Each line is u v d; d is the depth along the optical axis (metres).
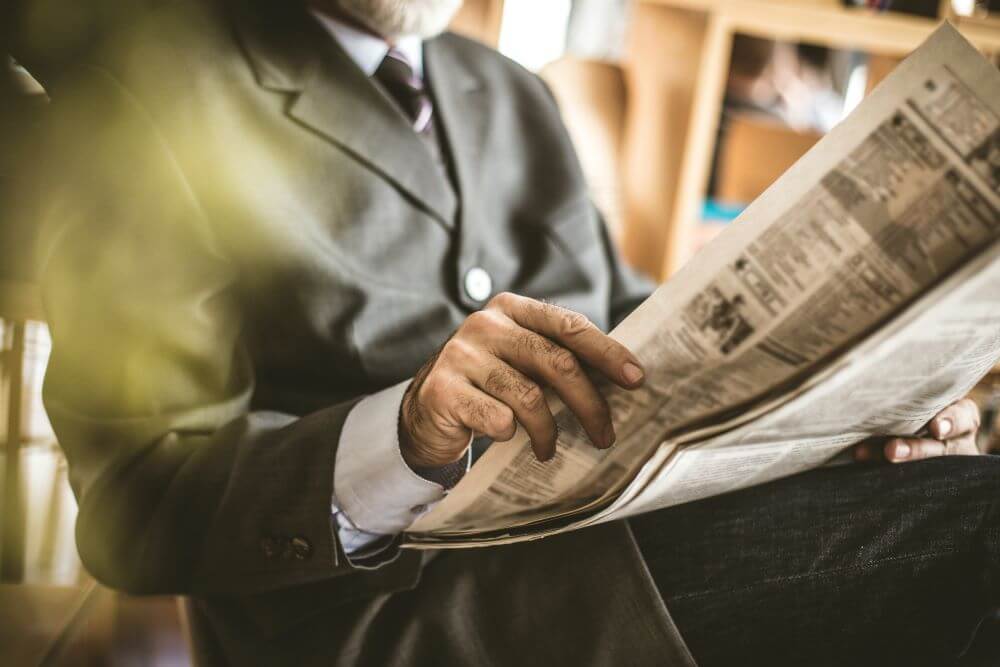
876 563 0.63
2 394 1.37
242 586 0.69
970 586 0.62
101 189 0.76
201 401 0.75
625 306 1.22
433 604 0.70
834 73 2.51
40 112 0.92
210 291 0.78
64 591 0.94
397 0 0.91
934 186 0.49
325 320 0.84
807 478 0.68
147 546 0.68
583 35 2.36
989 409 1.75
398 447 0.62
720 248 0.52
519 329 0.55
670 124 2.11
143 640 1.24
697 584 0.66
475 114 1.05
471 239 0.95
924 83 0.50
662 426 0.56
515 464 0.58
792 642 0.64
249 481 0.67
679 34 2.06
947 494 0.64
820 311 0.51
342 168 0.88
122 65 0.81
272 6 0.89
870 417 0.60
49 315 0.74
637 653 0.63
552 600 0.67
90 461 0.70
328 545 0.64
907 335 0.48
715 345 0.52
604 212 2.10
